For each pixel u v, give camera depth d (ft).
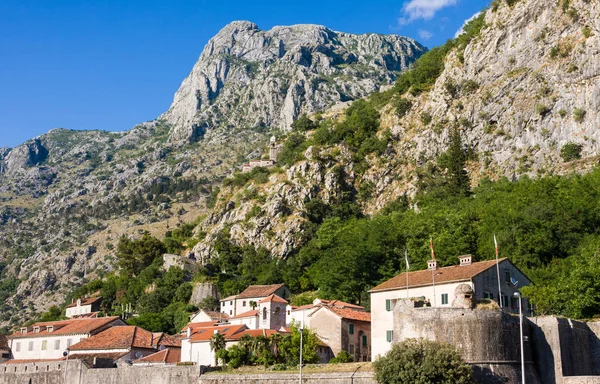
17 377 412.77
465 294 272.92
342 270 528.63
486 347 260.83
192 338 425.69
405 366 251.80
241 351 347.77
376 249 547.90
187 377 342.64
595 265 345.92
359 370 287.28
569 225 477.77
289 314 474.90
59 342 485.15
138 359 415.64
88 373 384.06
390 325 338.95
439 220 584.40
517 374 261.03
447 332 265.34
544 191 567.18
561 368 262.67
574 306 321.11
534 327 275.59
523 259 445.37
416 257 518.78
